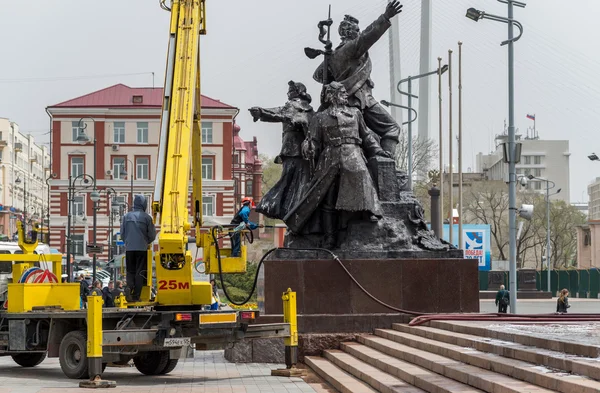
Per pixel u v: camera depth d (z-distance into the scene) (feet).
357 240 67.15
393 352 52.01
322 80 73.72
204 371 60.23
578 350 35.27
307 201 68.08
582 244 330.95
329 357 61.11
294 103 71.20
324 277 65.67
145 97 264.93
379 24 69.82
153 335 51.44
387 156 70.54
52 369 62.44
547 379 31.76
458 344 47.24
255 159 301.02
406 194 70.74
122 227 54.90
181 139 49.96
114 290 90.63
